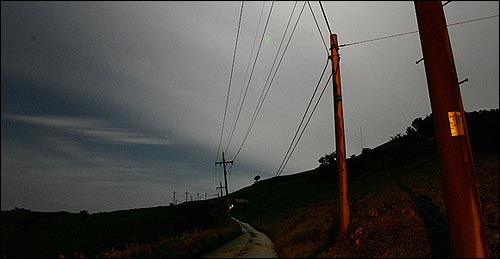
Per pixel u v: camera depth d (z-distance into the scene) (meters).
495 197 19.61
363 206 27.83
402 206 22.91
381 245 15.55
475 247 7.82
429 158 43.41
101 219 69.94
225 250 25.34
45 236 46.09
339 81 17.22
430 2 9.02
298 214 43.12
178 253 20.38
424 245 14.85
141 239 38.34
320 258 16.11
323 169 73.62
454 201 8.15
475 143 35.06
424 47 8.92
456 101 8.49
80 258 27.77
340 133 16.98
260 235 43.34
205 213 66.25
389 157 53.38
